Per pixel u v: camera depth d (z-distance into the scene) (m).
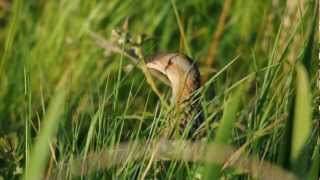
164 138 5.98
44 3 10.12
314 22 5.09
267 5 9.23
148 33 9.75
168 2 9.92
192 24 9.78
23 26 9.86
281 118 6.05
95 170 5.89
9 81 9.07
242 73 8.60
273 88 6.44
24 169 6.26
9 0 10.15
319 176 5.00
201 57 9.30
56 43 9.66
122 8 10.06
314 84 5.66
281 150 4.73
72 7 10.06
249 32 9.41
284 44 7.04
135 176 6.01
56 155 6.47
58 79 9.23
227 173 5.75
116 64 8.56
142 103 7.80
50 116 3.99
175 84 6.71
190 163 6.07
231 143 6.09
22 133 7.92
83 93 8.34
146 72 6.88
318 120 5.58
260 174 5.47
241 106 7.01
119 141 6.22
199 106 6.57
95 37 8.12
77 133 6.43
